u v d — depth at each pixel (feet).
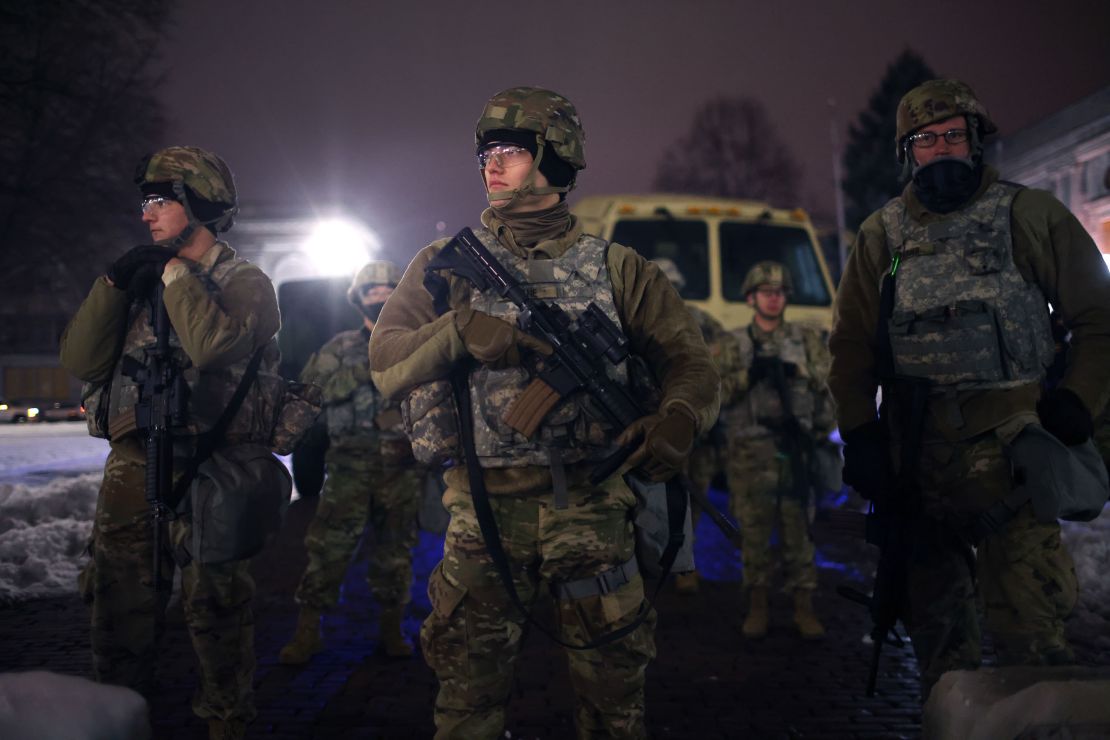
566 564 7.64
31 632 15.90
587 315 7.70
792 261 33.40
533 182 8.07
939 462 9.46
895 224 10.02
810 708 12.46
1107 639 14.17
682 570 8.09
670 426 7.31
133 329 9.93
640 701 7.82
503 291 7.75
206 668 9.82
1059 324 12.50
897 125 9.93
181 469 9.61
